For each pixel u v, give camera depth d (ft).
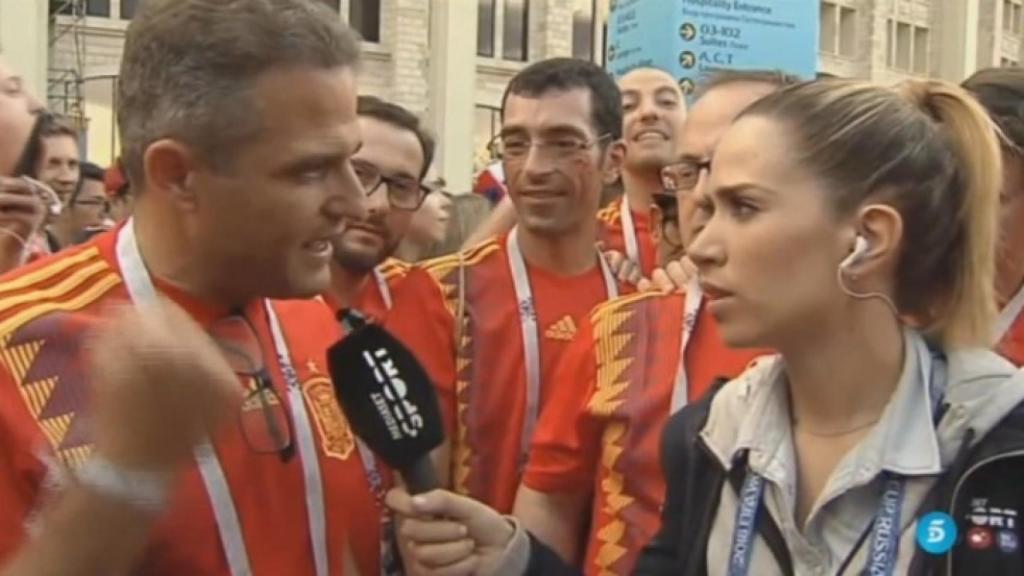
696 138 8.41
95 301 5.61
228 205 5.46
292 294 5.77
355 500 6.28
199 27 5.36
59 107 76.89
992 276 5.66
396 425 5.90
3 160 8.13
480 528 6.05
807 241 5.31
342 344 5.97
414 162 10.84
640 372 8.60
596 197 10.96
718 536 5.65
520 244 10.91
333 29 5.55
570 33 91.86
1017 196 7.43
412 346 10.32
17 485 5.15
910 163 5.37
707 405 6.10
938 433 5.31
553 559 6.29
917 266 5.49
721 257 5.45
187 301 5.76
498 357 10.44
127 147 5.65
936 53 111.65
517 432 10.28
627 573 8.34
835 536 5.39
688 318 8.61
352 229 10.05
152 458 3.69
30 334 5.33
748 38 16.87
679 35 16.88
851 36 105.91
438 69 85.25
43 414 5.20
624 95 13.16
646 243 12.83
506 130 10.91
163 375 3.61
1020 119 7.32
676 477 6.05
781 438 5.57
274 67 5.34
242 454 5.73
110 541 3.75
